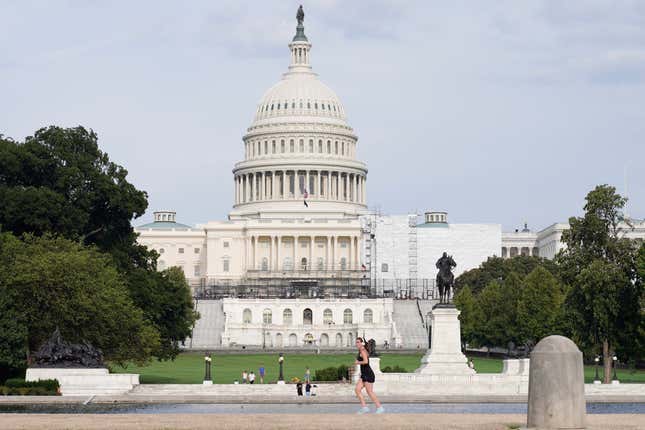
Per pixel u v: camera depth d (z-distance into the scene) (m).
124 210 132.00
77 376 96.50
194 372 144.00
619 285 117.19
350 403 92.31
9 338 96.56
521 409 84.06
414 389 103.31
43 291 103.00
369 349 107.38
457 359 107.19
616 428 50.59
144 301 123.25
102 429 52.34
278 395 99.50
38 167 129.38
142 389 101.25
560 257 124.06
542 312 168.50
